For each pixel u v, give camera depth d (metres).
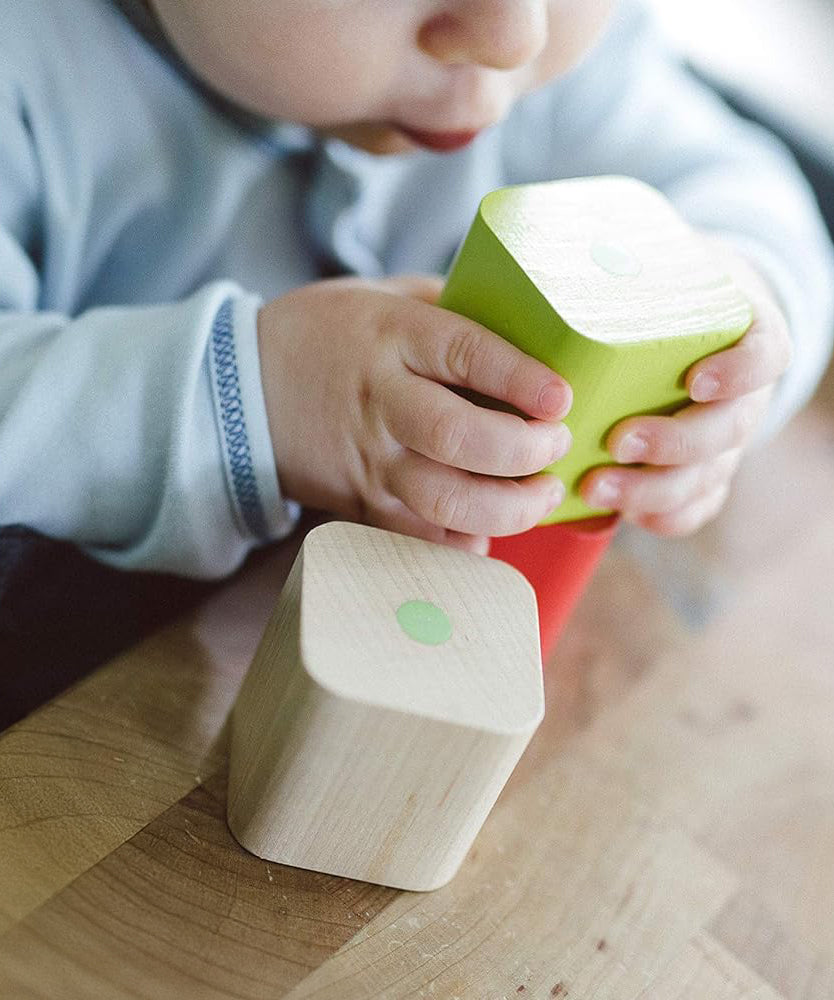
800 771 0.57
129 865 0.43
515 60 0.54
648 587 0.65
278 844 0.44
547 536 0.52
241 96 0.64
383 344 0.51
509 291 0.47
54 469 0.56
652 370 0.47
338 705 0.38
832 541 0.73
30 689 0.67
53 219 0.72
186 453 0.54
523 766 0.53
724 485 0.63
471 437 0.47
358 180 0.78
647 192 0.53
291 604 0.44
